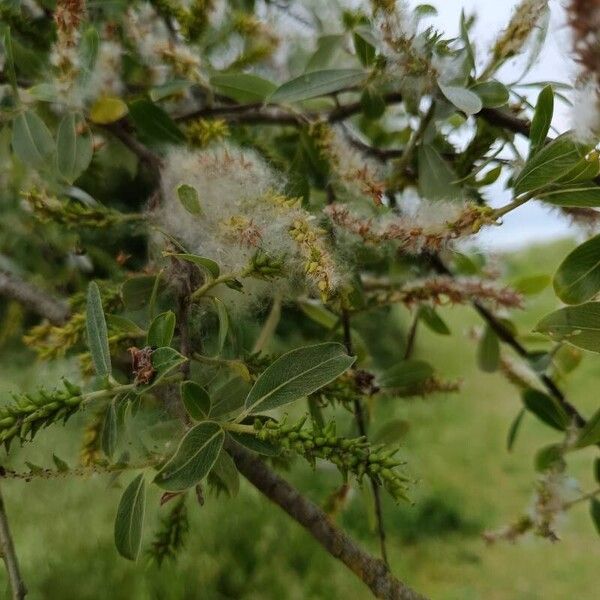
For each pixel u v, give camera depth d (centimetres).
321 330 67
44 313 50
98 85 52
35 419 35
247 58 59
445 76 46
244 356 43
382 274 60
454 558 208
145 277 45
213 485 45
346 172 47
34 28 55
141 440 43
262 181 43
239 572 177
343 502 55
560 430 59
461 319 167
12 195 62
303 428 36
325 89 49
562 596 190
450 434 273
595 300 40
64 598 144
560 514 54
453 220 40
